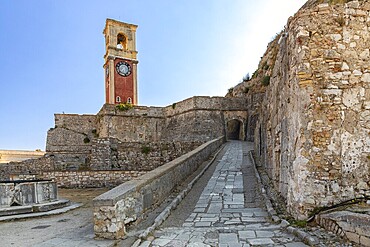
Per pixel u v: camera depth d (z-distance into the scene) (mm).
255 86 33750
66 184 16484
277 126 8719
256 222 6367
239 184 10812
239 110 31984
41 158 20062
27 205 9375
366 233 4117
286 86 7086
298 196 5754
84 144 31391
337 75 5770
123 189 5926
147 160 19375
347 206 5195
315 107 5730
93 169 18594
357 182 5484
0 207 9086
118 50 49469
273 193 8727
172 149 19641
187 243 4922
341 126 5637
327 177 5551
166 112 34812
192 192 9812
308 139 5695
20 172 19500
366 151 5539
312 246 4375
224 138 28688
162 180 8250
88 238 5496
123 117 32625
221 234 5359
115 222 5293
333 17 5922
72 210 9758
